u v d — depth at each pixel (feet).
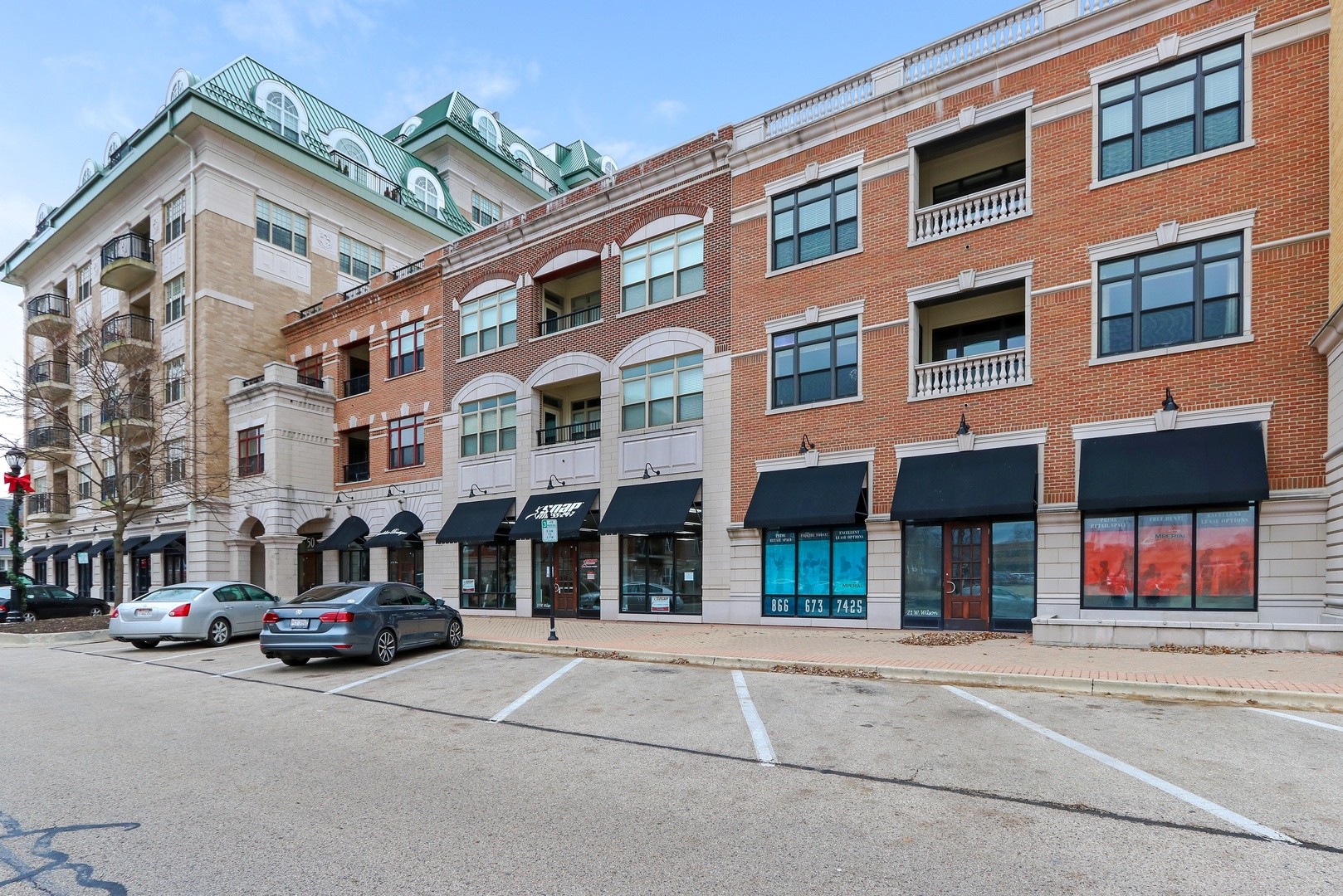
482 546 77.30
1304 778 18.04
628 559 65.72
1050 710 25.71
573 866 13.83
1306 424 38.73
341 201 113.91
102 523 116.57
